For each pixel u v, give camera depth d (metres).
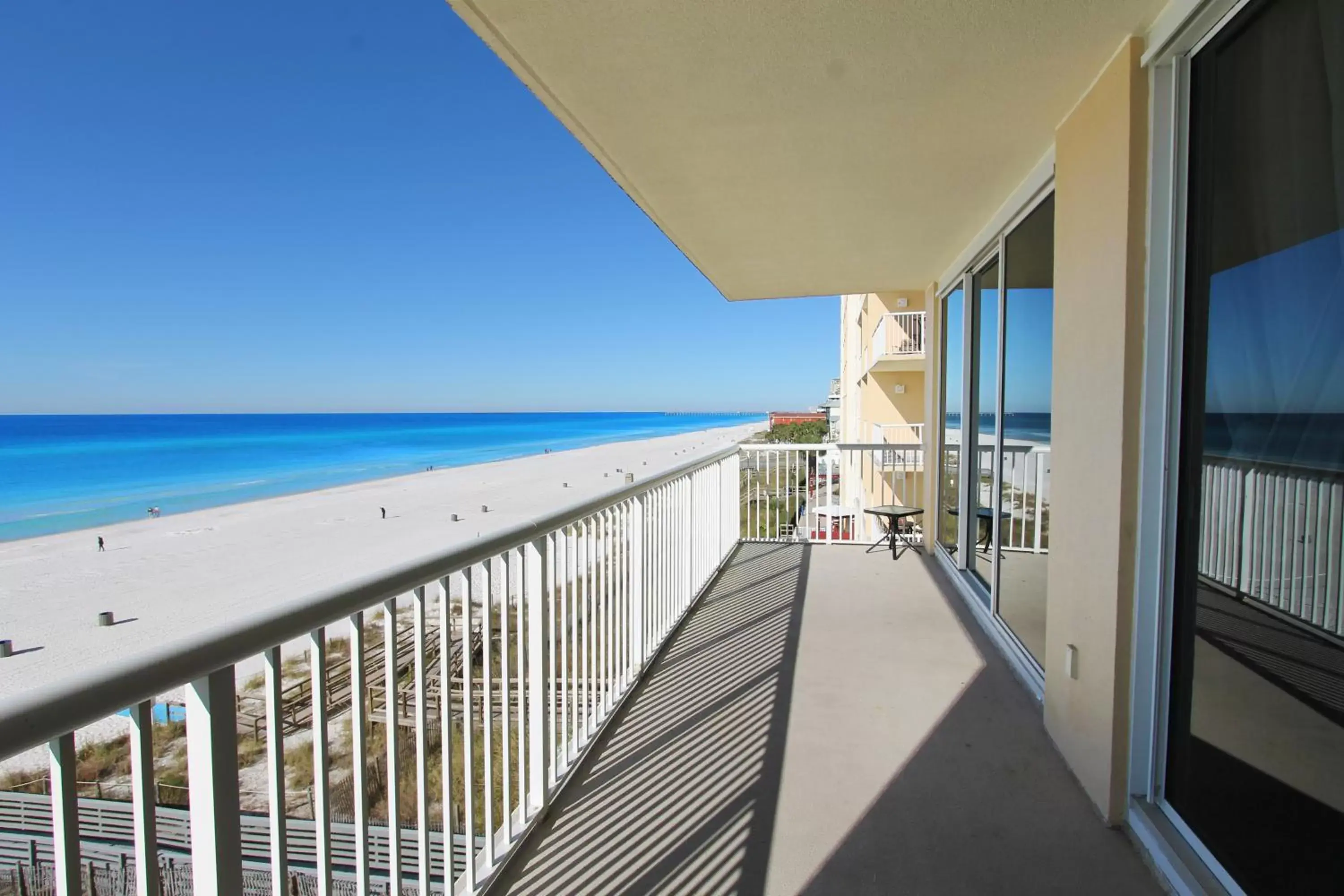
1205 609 1.59
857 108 2.26
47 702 0.60
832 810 1.93
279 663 0.98
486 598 1.60
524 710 1.90
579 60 1.94
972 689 2.77
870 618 3.78
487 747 1.59
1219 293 1.53
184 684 0.78
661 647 3.28
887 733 2.40
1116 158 1.79
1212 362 1.56
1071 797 1.97
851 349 17.59
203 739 0.84
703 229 3.73
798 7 1.67
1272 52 1.35
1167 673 1.73
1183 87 1.64
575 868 1.68
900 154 2.67
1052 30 1.72
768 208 3.36
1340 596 1.14
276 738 0.97
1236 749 1.46
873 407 12.34
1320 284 1.21
